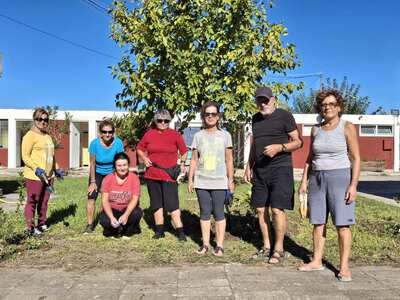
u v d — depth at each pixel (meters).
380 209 10.24
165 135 6.75
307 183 5.32
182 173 6.80
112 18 12.85
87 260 5.60
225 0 11.88
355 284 4.74
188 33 12.33
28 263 5.46
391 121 29.67
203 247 5.98
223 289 4.56
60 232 7.13
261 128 5.68
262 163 5.71
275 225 5.65
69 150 28.02
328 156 4.98
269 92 5.61
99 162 7.12
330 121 5.02
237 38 12.48
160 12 12.23
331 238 6.84
